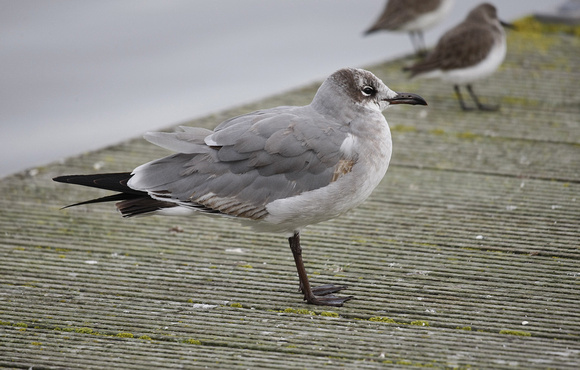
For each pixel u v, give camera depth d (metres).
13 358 8.27
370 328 8.95
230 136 9.53
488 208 12.24
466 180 13.34
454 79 16.70
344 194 9.52
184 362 8.21
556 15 22.30
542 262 10.49
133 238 11.43
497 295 9.66
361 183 9.57
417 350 8.43
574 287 9.80
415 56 20.80
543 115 16.27
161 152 14.62
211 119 15.95
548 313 9.18
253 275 10.34
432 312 9.26
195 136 9.76
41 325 8.98
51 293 9.78
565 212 12.00
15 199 12.69
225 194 9.44
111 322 9.07
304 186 9.41
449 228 11.61
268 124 9.58
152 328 8.95
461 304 9.46
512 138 15.12
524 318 9.07
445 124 15.95
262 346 8.52
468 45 16.50
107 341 8.66
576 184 13.03
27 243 11.17
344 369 8.05
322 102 9.97
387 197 12.76
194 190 9.43
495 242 11.10
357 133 9.70
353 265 10.59
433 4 20.52
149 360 8.26
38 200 12.68
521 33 21.72
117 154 14.52
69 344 8.58
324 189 9.39
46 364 8.16
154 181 9.50
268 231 9.90
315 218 9.62
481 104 17.00
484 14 17.45
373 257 10.80
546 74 18.61
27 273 10.29
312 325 9.02
